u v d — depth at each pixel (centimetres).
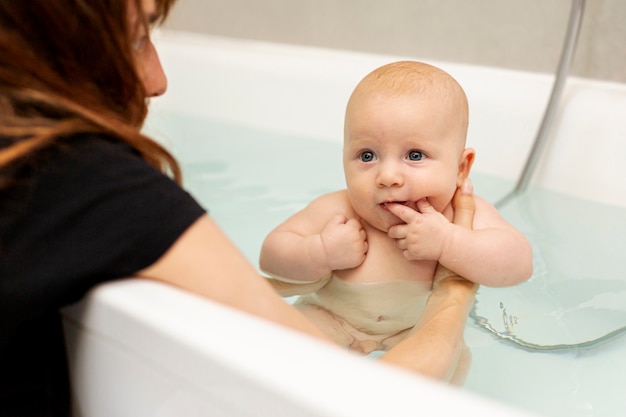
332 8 170
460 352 73
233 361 46
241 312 52
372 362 46
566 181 119
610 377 78
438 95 82
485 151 130
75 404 62
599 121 117
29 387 57
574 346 82
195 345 48
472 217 86
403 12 158
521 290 92
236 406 47
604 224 110
